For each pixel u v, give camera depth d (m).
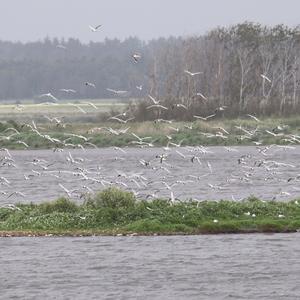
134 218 42.53
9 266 35.66
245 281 33.03
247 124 96.31
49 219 42.72
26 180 72.38
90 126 102.25
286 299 30.84
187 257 36.69
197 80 112.69
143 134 97.38
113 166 83.94
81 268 35.22
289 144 93.44
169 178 69.50
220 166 80.88
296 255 36.75
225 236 40.53
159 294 31.56
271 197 53.88
